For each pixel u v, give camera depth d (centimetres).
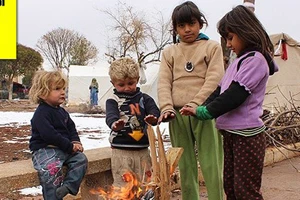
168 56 356
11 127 1468
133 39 3105
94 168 379
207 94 324
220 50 341
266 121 779
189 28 341
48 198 318
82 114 2216
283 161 743
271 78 1069
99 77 3019
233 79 289
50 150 322
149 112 346
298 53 1109
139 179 340
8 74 4416
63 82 326
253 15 299
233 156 303
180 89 345
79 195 426
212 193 345
